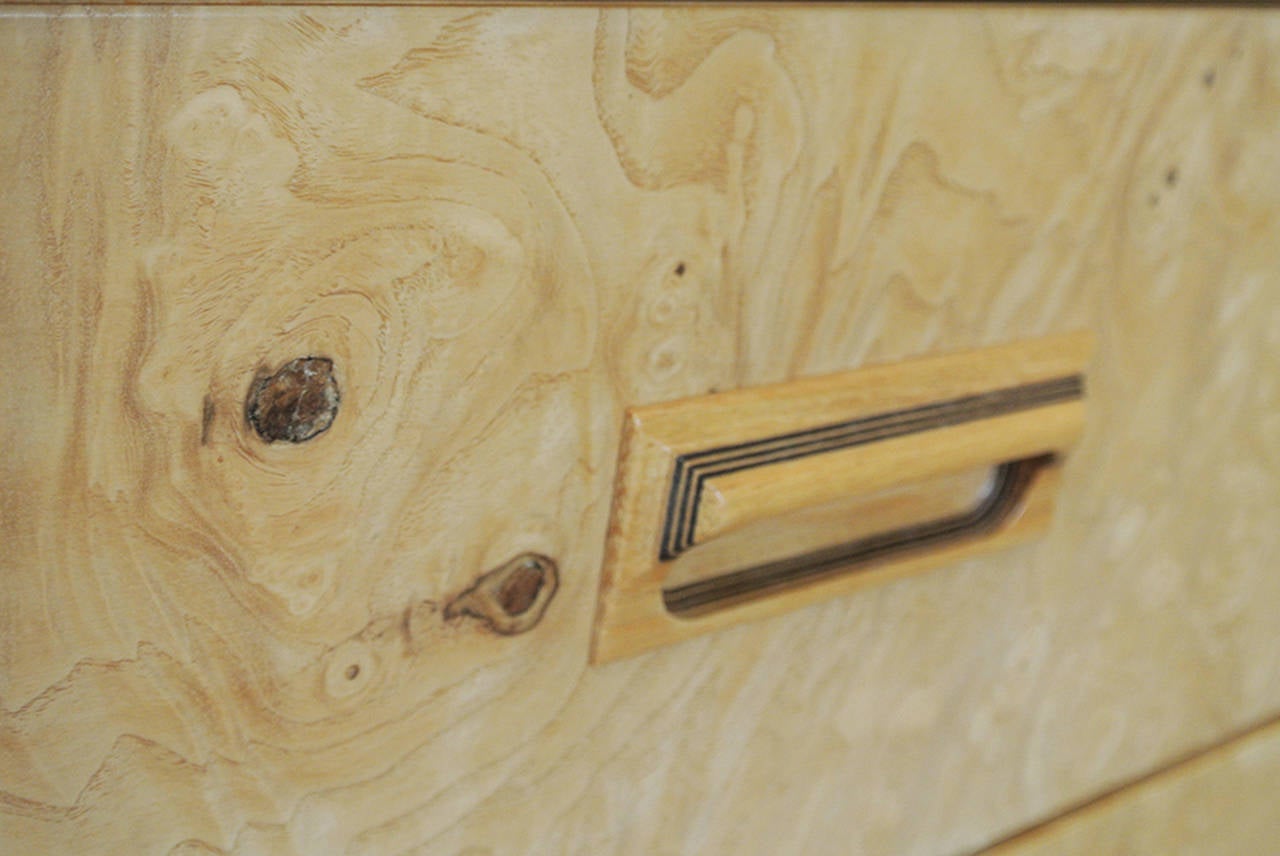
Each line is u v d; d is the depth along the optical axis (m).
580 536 0.27
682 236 0.25
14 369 0.19
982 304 0.31
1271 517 0.42
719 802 0.33
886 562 0.32
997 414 0.32
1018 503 0.35
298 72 0.19
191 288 0.20
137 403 0.20
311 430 0.22
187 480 0.21
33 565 0.20
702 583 0.30
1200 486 0.39
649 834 0.32
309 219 0.20
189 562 0.22
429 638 0.25
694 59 0.23
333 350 0.21
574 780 0.30
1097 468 0.36
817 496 0.29
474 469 0.24
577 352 0.25
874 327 0.29
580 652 0.28
